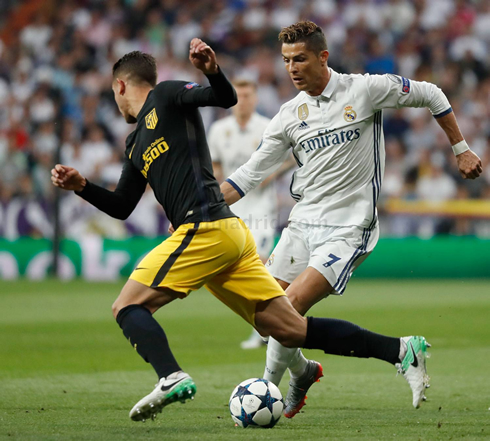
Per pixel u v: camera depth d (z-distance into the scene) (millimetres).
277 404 13609
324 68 16094
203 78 67688
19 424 13852
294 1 69688
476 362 23203
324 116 16188
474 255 58094
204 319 35375
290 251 16656
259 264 14141
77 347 26328
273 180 28938
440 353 25078
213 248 13398
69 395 17641
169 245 13523
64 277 56656
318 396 17812
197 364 22781
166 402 12305
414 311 37406
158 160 13789
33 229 58500
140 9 69750
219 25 69250
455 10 70250
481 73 68875
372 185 16359
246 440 12211
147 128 13945
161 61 68125
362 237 16156
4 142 61719
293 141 16703
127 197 14828
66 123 63500
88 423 14000
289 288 15570
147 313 13164
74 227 57594
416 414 15305
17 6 69875
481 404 16516
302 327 14023
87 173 61938
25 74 66562
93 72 66938
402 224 59375
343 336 13969
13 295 45062
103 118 64375
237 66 67125
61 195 56875
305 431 13188
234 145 29641
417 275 58312
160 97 13820
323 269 15555
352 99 16094
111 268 56375
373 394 18062
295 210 16906
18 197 58875
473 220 59094
